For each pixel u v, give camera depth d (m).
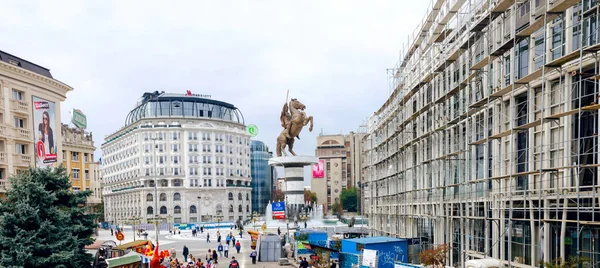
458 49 29.03
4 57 41.53
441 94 34.88
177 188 131.88
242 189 144.75
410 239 33.44
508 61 25.36
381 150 57.09
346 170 169.25
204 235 79.31
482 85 28.16
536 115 22.64
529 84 22.77
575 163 20.03
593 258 19.02
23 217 22.83
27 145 42.47
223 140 141.75
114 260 28.70
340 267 31.47
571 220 18.75
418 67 41.53
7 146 39.72
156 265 32.19
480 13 29.05
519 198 23.61
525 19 23.56
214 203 136.75
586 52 18.02
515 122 24.48
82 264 25.88
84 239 25.94
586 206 19.31
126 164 144.62
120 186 149.38
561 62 19.06
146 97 149.00
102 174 167.38
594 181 18.94
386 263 30.94
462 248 29.14
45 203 24.00
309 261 35.91
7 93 40.22
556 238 20.70
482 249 27.56
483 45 28.27
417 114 37.34
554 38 21.25
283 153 69.69
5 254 22.48
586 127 19.58
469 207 29.42
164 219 128.75
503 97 25.31
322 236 46.34
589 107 17.06
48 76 47.28
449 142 33.50
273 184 195.50
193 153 135.12
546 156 21.72
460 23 32.19
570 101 20.08
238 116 153.38
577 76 20.00
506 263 23.95
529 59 22.98
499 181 25.44
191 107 140.00
